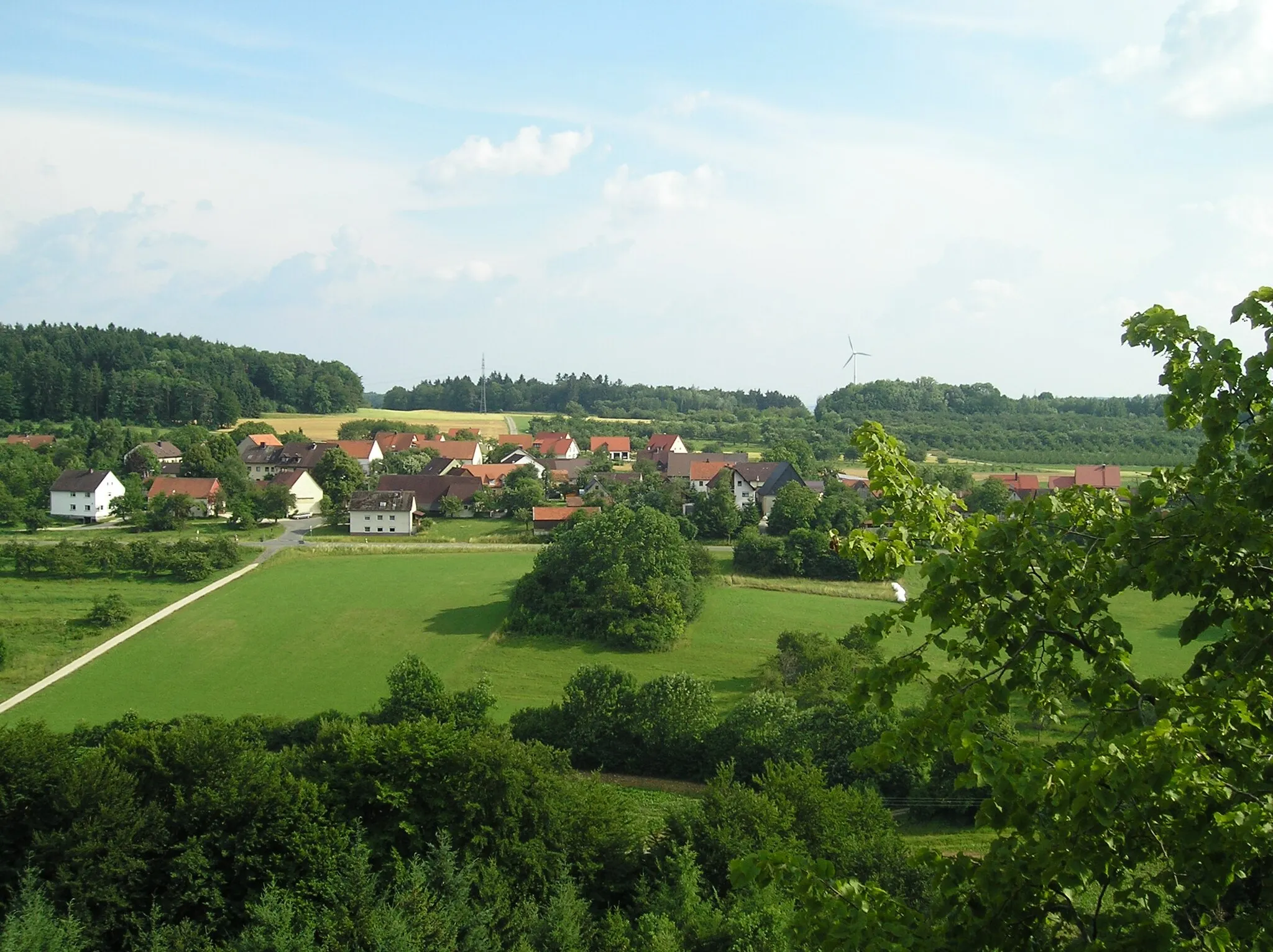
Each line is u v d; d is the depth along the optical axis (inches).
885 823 1202.6
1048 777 296.8
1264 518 326.6
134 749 1183.6
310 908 989.2
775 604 2787.9
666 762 1684.3
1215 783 288.8
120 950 1019.9
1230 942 278.2
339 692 2108.8
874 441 394.6
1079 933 309.9
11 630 2437.3
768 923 871.7
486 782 1169.4
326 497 4539.9
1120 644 348.5
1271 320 336.2
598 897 1147.3
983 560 350.3
